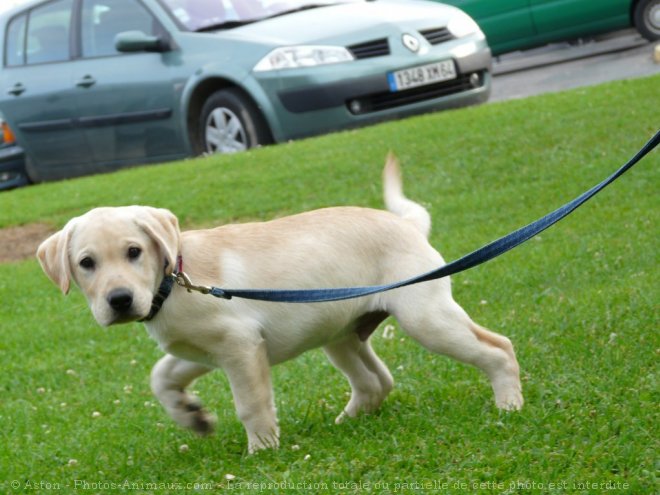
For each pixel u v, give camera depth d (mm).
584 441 5008
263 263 5574
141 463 5727
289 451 5414
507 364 5660
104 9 15555
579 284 8109
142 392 7281
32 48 16141
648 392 5484
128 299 5039
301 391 6777
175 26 14898
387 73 14320
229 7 15203
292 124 14266
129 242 5152
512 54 22688
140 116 15133
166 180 13500
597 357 6230
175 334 5383
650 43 20234
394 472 4961
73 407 7137
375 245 5750
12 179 16312
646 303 7066
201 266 5457
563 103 13961
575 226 9742
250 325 5445
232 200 12359
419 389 6359
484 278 8758
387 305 5746
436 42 14789
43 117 15852
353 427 5719
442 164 12406
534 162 11984
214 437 5980
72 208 13297
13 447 6297
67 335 9172
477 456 4969
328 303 5609
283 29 14578
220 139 14742
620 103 13492
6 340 9188
